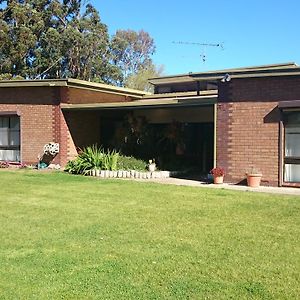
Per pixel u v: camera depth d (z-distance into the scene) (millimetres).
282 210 9039
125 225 7543
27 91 18719
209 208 9234
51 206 9398
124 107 17078
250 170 13344
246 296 4445
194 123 18812
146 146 18719
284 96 12719
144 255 5785
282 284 4773
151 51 58375
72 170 16609
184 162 18438
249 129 13328
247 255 5809
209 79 13797
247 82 13312
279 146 12859
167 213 8656
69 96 18516
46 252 5898
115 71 46250
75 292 4531
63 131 18281
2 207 9250
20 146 19000
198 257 5711
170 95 21422
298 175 12797
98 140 20219
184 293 4516
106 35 45125
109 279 4898
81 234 6887
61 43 40656
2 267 5281
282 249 6098
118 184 13305
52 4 41625
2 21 37406
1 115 19266
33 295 4453
